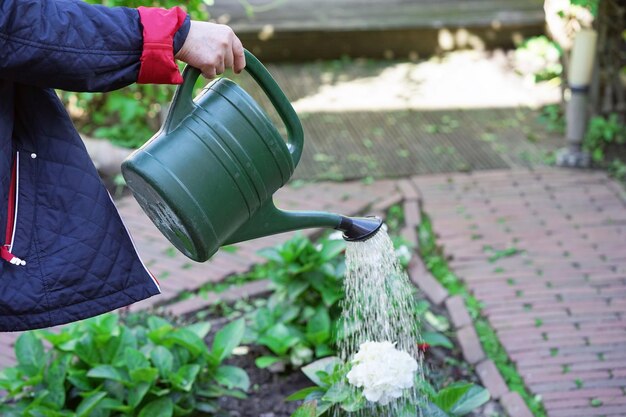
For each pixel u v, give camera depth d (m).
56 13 1.57
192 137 1.75
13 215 1.72
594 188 4.45
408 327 2.30
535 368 3.03
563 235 3.99
